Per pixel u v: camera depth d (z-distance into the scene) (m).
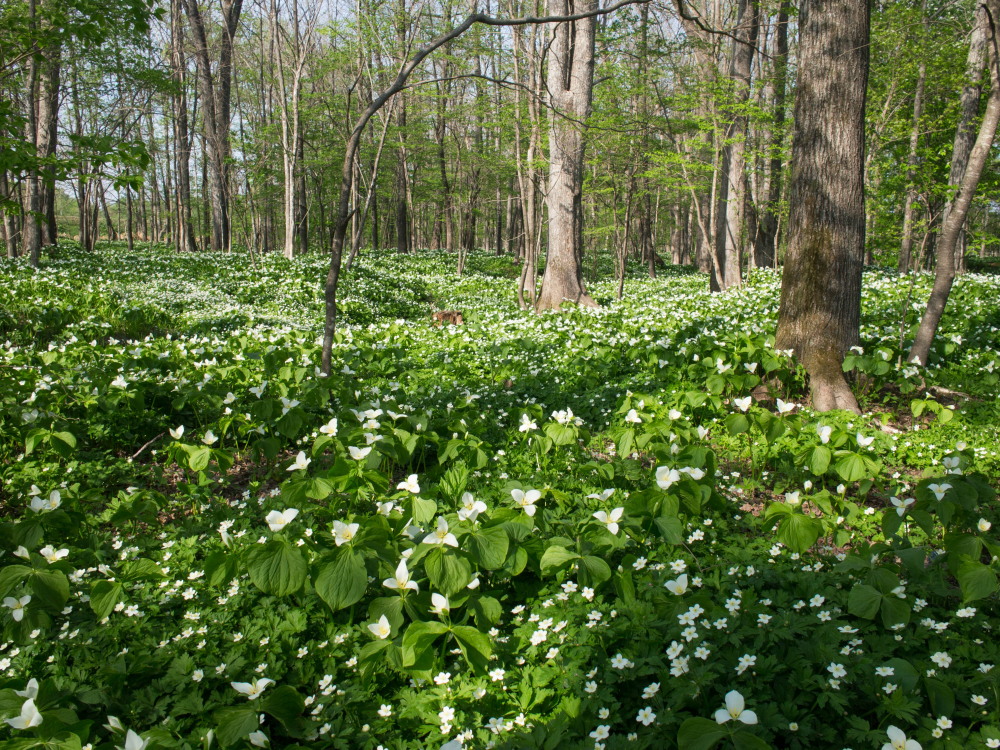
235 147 24.77
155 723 2.52
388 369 8.14
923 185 17.16
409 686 2.84
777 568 3.39
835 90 6.87
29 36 7.22
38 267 14.73
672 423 4.93
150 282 15.20
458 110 21.44
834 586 3.19
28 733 2.24
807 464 4.66
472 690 2.68
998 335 10.03
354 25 17.47
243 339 8.72
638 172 15.26
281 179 29.09
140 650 2.88
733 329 9.61
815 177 7.05
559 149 14.84
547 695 2.67
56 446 4.57
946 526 3.69
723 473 5.43
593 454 5.67
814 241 7.11
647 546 3.71
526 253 16.66
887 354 6.89
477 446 4.67
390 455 4.39
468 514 3.08
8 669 2.74
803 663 2.59
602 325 10.83
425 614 2.95
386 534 3.05
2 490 4.51
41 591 2.85
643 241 33.47
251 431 5.38
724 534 3.98
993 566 3.02
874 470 4.39
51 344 7.60
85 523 3.85
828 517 3.89
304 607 3.20
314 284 16.20
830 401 7.00
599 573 3.02
